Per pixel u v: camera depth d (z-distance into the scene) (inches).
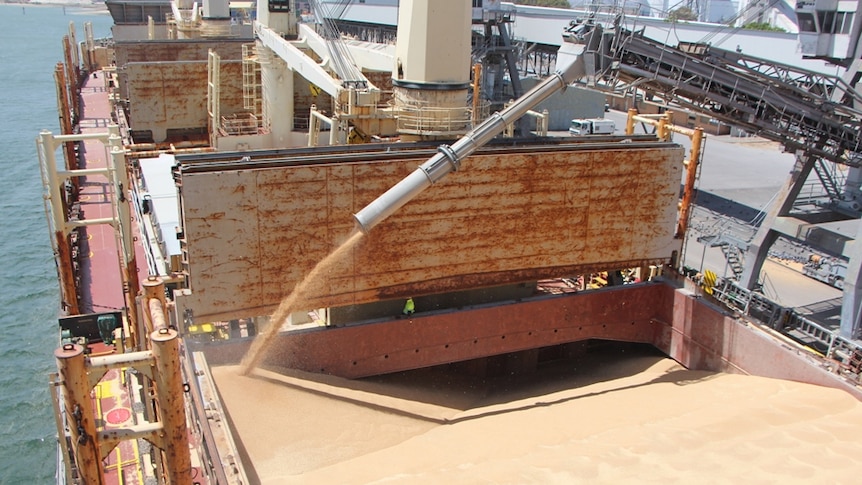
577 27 1147.9
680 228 993.5
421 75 914.7
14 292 1840.6
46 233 2269.9
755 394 797.2
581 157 889.5
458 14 906.1
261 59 1673.2
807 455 627.2
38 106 4463.6
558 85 789.2
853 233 1795.0
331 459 679.1
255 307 808.9
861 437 661.3
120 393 917.2
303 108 1863.9
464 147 719.7
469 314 904.9
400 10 935.0
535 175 876.0
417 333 884.0
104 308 1218.0
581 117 3216.0
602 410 808.9
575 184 900.6
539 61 3447.3
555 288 1112.2
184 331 784.3
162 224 1031.6
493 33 2701.8
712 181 2417.6
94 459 519.8
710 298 956.6
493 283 905.5
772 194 2242.9
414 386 907.4
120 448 805.9
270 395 761.6
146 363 514.0
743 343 882.8
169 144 1857.8
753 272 1369.3
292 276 813.2
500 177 860.6
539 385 957.2
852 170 1395.2
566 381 965.2
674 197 964.0
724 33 2573.8
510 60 2746.1
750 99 1243.8
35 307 1758.1
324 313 956.0
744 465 609.3
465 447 704.4
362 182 806.5
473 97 1454.2
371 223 703.7
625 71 1162.6
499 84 2807.6
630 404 826.8
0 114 4163.4
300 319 970.1
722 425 698.8
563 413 808.9
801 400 754.2
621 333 1008.9
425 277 868.0
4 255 2085.4
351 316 908.0
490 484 583.8
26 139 3543.3
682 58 1171.3
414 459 676.1
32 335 1617.9
